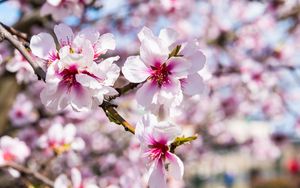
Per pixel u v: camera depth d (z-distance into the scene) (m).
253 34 1.06
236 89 1.10
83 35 0.27
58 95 0.27
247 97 1.12
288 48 0.97
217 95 1.12
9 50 0.48
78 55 0.26
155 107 0.28
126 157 0.81
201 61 0.28
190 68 0.28
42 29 0.66
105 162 0.80
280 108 1.18
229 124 1.29
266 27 1.06
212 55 0.99
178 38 0.28
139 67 0.28
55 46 0.28
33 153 0.68
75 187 0.42
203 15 1.14
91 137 0.91
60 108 0.27
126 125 0.27
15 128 0.76
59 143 0.50
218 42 0.99
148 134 0.27
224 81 1.05
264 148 1.29
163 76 0.28
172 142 0.27
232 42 1.01
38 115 0.79
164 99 0.28
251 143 1.29
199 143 1.14
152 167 0.27
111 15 0.83
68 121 0.84
